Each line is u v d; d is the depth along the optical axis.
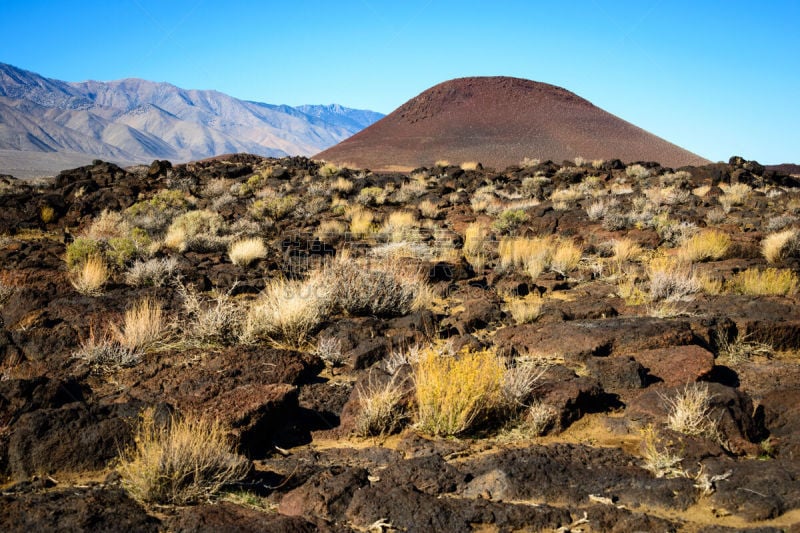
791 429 5.19
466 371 5.56
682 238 16.59
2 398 5.36
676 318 8.27
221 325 8.06
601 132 134.62
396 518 3.78
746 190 28.89
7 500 3.87
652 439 4.84
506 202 27.73
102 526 3.55
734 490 4.00
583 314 9.06
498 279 12.80
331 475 4.34
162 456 4.16
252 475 4.54
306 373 6.95
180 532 3.52
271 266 13.77
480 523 3.77
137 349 7.58
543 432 5.41
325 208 26.56
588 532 3.67
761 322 7.81
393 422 5.54
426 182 36.16
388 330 8.60
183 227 19.56
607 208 22.11
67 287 10.80
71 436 4.70
